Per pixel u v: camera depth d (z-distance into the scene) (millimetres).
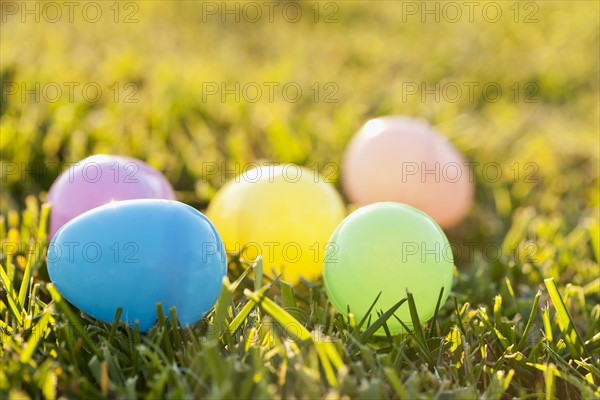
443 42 913
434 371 379
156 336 370
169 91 646
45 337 376
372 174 486
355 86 740
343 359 368
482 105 733
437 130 626
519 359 380
